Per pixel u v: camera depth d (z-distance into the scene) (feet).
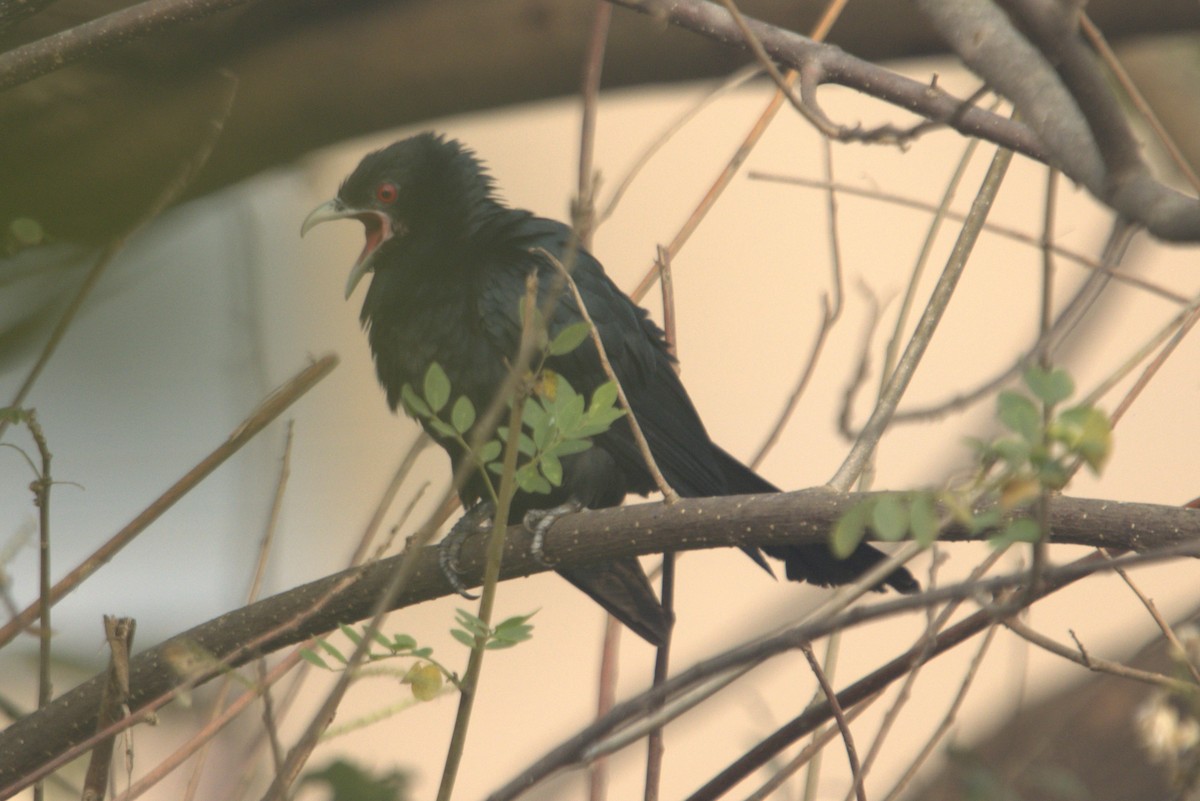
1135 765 30.40
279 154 41.19
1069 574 15.71
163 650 22.11
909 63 43.14
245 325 27.58
